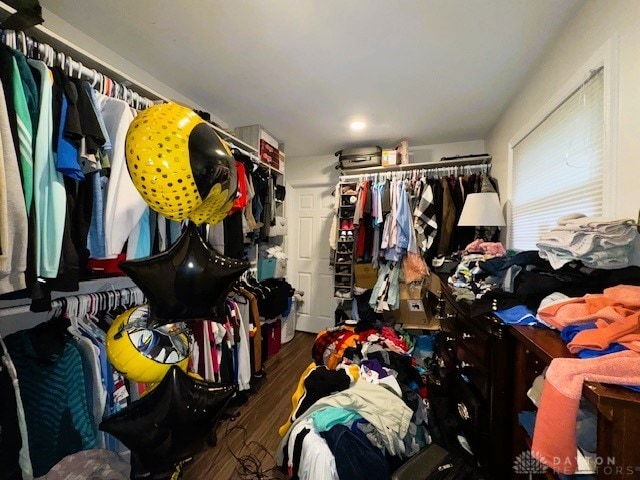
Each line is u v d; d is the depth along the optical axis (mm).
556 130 1454
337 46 1514
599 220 895
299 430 1169
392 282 2656
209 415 843
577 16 1229
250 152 2541
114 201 1102
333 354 2020
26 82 857
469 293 1380
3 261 750
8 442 809
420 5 1223
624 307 687
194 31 1430
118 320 883
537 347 750
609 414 499
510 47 1494
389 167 2855
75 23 1383
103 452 1011
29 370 977
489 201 2004
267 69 1746
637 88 895
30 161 837
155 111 716
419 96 2033
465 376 1404
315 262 3656
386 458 1133
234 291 2176
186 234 861
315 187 3660
